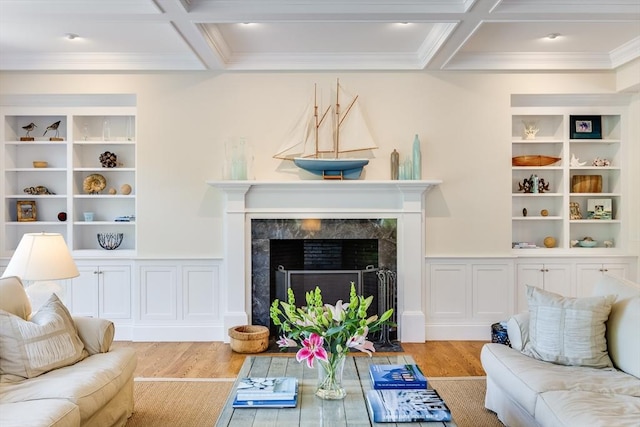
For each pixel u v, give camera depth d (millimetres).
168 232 4891
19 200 5297
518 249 5148
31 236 3230
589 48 4656
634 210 5129
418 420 2109
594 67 4812
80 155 5266
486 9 3449
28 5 3434
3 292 2906
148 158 4891
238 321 4832
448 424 2088
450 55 4465
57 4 3418
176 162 4887
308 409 2244
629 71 4734
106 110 5055
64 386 2418
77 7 3443
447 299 4926
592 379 2549
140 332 4887
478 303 4934
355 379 2629
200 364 4188
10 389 2406
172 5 3338
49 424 2055
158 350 4586
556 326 2863
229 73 4883
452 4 3500
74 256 4941
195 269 4902
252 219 4875
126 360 2979
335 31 4188
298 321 2402
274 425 2080
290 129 4891
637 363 2605
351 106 4891
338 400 2344
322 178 4914
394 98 4910
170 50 4648
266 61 4793
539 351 2904
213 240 4895
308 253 5129
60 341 2756
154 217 4891
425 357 4383
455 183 4922
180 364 4188
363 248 5055
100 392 2516
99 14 3486
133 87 4875
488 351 3141
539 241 5402
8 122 5133
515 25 4020
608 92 4949
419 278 4859
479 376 3893
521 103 5152
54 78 4859
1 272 5020
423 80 4910
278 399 2266
